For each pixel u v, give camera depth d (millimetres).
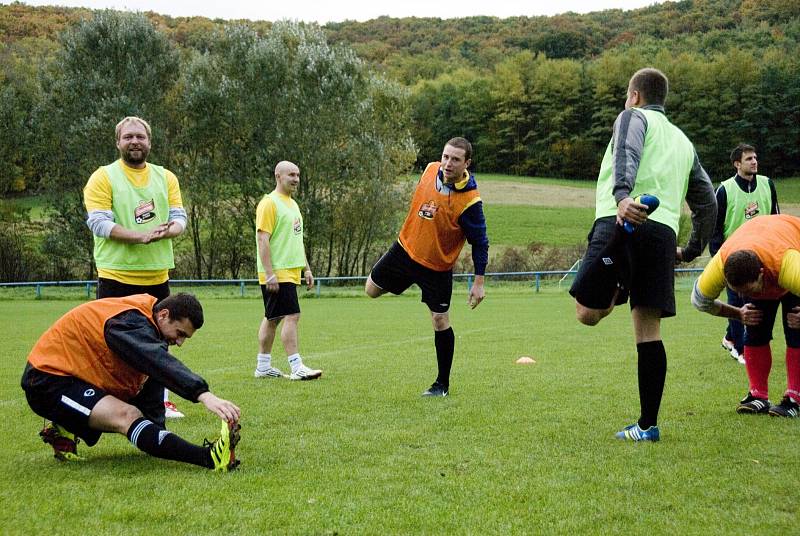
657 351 4082
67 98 31453
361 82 33562
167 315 3775
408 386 6328
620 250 3922
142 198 5301
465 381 6473
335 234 35094
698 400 5465
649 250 3973
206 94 31969
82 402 3643
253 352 9312
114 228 5051
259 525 2768
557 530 2707
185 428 4617
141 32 31969
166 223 5156
